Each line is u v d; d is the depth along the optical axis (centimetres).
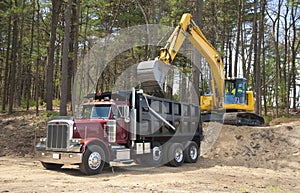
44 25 3081
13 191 864
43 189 896
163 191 900
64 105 1911
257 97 2538
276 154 1606
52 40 2414
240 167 1465
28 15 2539
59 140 1171
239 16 2875
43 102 3284
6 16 2412
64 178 1083
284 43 3541
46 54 3216
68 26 1938
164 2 2667
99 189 909
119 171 1275
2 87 3994
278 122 2109
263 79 3731
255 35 2764
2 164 1340
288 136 1689
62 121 1177
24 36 3127
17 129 1894
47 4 2762
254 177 1227
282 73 3903
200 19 2058
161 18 2592
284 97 3631
